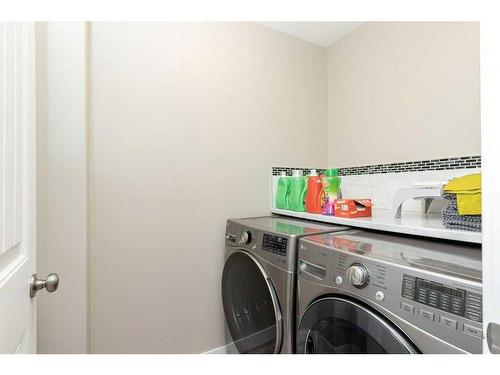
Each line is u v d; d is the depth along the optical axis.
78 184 1.16
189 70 1.55
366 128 1.84
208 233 1.61
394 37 1.67
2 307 0.52
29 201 0.71
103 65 1.32
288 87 1.95
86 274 1.20
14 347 0.59
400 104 1.63
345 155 2.01
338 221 1.33
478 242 0.84
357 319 0.80
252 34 1.79
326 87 2.15
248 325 1.38
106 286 1.32
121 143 1.36
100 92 1.31
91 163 1.28
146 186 1.42
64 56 1.15
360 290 0.79
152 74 1.44
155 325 1.43
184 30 1.54
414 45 1.56
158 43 1.46
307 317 0.99
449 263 0.73
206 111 1.60
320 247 0.97
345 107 2.01
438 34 1.44
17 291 0.61
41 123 1.11
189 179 1.55
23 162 0.66
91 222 1.28
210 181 1.62
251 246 1.35
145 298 1.41
